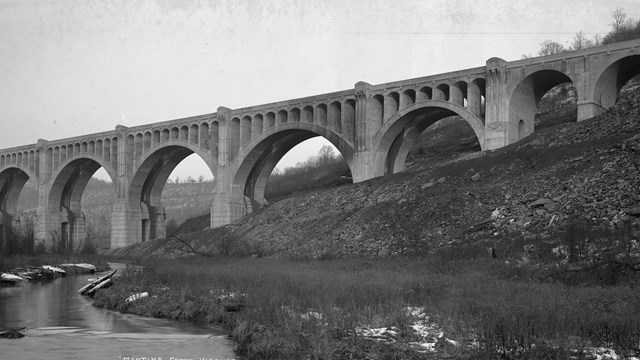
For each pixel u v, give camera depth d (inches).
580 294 765.3
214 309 911.0
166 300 1026.1
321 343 624.1
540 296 749.3
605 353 535.2
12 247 2469.2
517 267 1074.1
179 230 4549.7
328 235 2062.0
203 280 1172.5
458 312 697.0
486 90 2370.8
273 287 965.8
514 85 2317.9
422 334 650.2
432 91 2546.8
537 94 2465.6
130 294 1127.0
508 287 860.6
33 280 1733.5
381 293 848.3
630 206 1213.1
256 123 3191.4
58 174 4116.6
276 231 2454.5
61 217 4232.3
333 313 722.8
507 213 1544.0
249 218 2925.7
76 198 4315.9
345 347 617.3
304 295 859.4
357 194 2406.5
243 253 2272.4
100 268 2265.0
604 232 1112.2
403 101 2645.2
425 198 1937.7
